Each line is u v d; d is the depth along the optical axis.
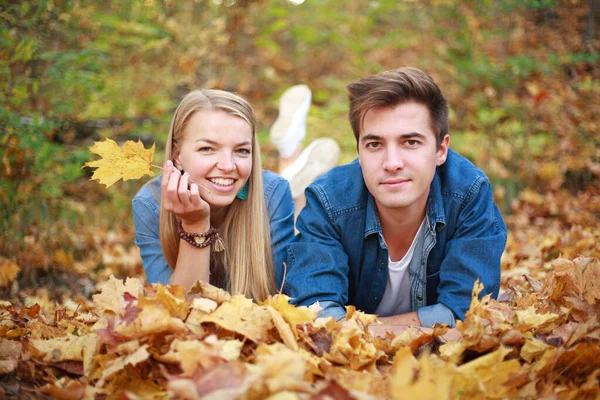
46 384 1.67
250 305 1.75
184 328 1.61
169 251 2.55
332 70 9.74
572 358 1.63
